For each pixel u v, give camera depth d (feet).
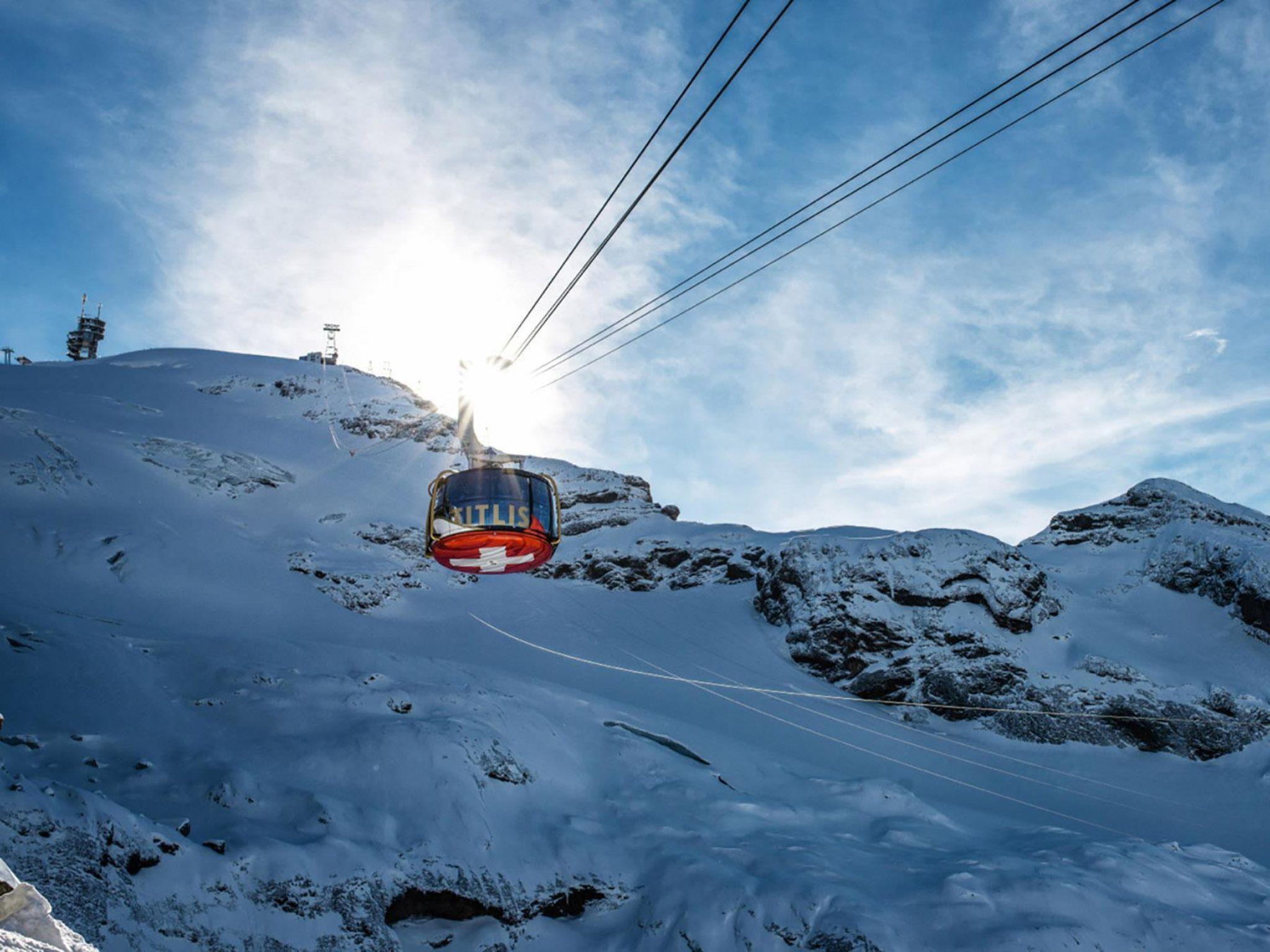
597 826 98.78
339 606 221.25
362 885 73.46
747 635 252.21
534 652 215.51
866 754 180.04
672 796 108.68
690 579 295.89
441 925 79.20
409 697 112.06
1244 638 241.55
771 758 143.54
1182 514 304.09
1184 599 263.29
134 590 187.62
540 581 289.94
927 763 182.29
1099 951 75.20
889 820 111.14
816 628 236.02
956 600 237.45
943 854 96.89
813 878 83.46
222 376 442.91
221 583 207.51
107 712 91.56
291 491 303.68
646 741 126.82
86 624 120.16
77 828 59.88
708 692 203.41
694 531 329.93
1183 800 178.50
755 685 214.69
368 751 94.02
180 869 64.59
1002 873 85.81
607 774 114.42
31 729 83.97
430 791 91.04
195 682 107.34
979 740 202.69
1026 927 76.54
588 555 305.73
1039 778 183.73
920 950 75.31
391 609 229.66
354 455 359.05
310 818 80.53
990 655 221.46
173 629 167.43
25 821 58.08
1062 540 320.70
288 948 65.57
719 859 90.63
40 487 223.10
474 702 115.96
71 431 276.21
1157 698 207.41
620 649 228.63
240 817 78.59
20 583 171.42
